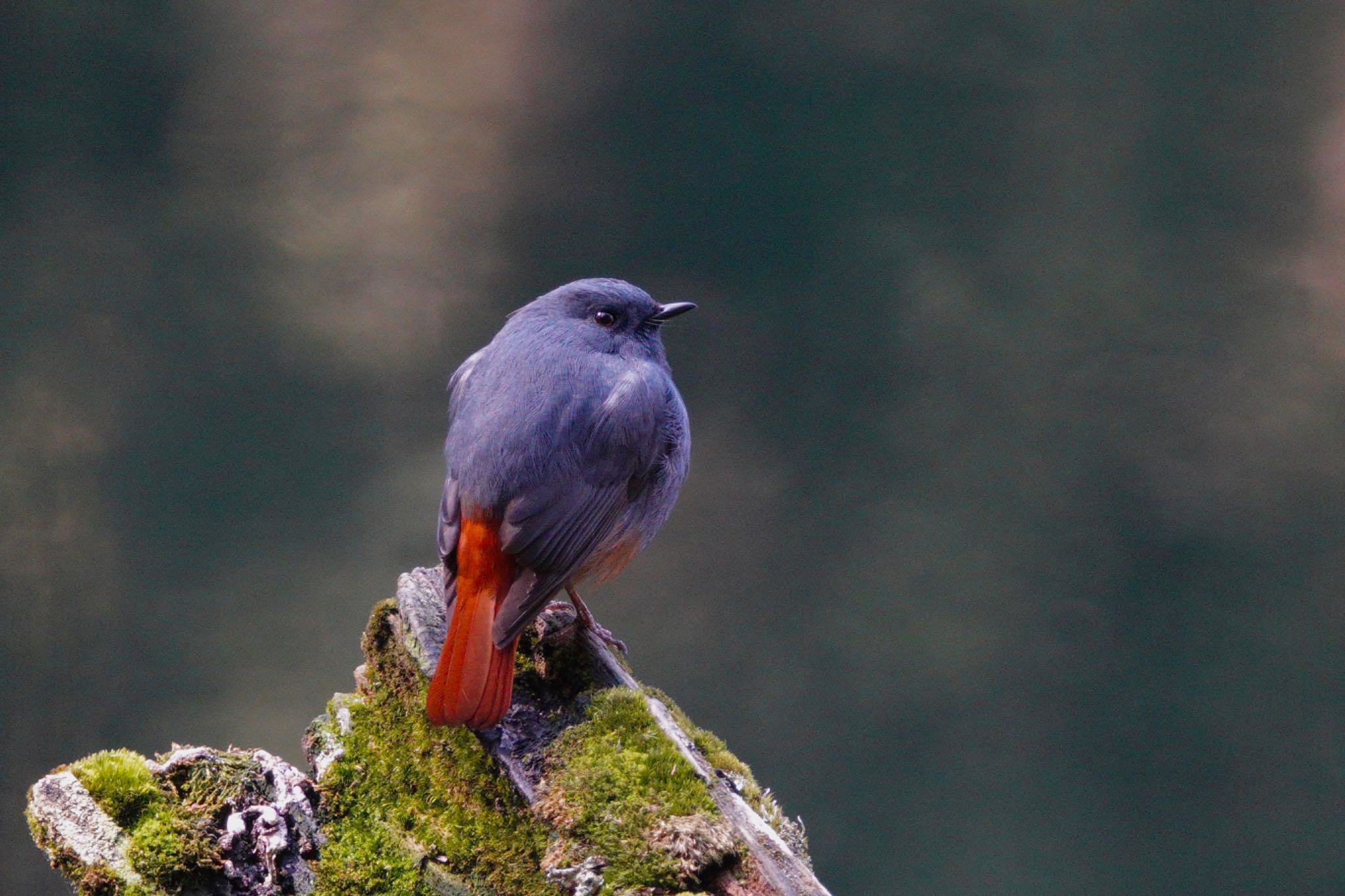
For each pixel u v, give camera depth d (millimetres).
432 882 3484
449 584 4023
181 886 3312
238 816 3451
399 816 3611
